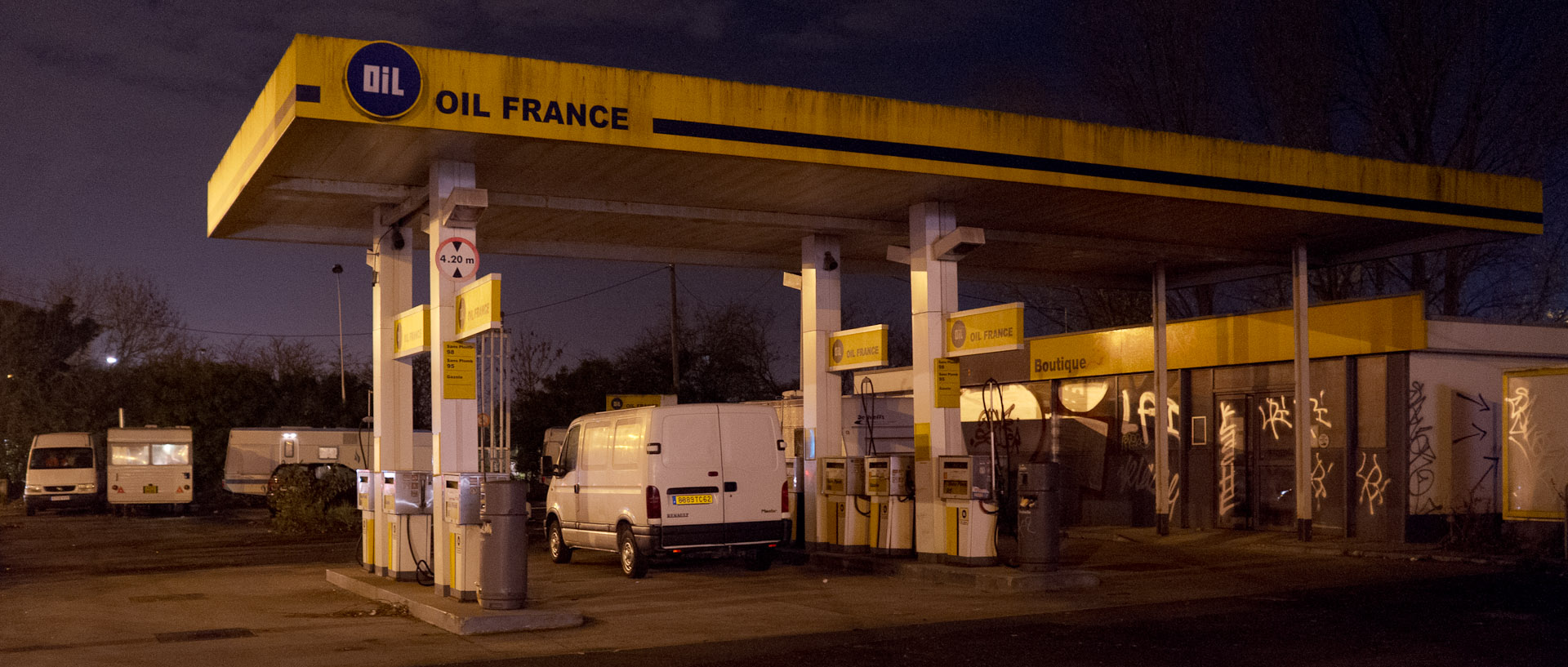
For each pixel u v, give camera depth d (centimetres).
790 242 1656
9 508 3747
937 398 1346
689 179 1241
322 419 4138
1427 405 1653
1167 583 1241
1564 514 1452
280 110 1011
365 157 1106
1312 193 1412
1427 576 1280
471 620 939
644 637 927
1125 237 1633
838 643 888
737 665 805
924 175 1211
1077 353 2194
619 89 1069
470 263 1112
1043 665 787
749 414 1412
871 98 1176
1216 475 1952
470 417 1091
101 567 1598
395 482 1229
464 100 1008
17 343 4388
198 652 862
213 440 3900
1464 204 1521
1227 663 786
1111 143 1295
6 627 1002
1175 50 2619
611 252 1669
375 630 966
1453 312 2392
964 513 1282
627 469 1389
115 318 4900
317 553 1803
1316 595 1123
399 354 1259
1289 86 2484
